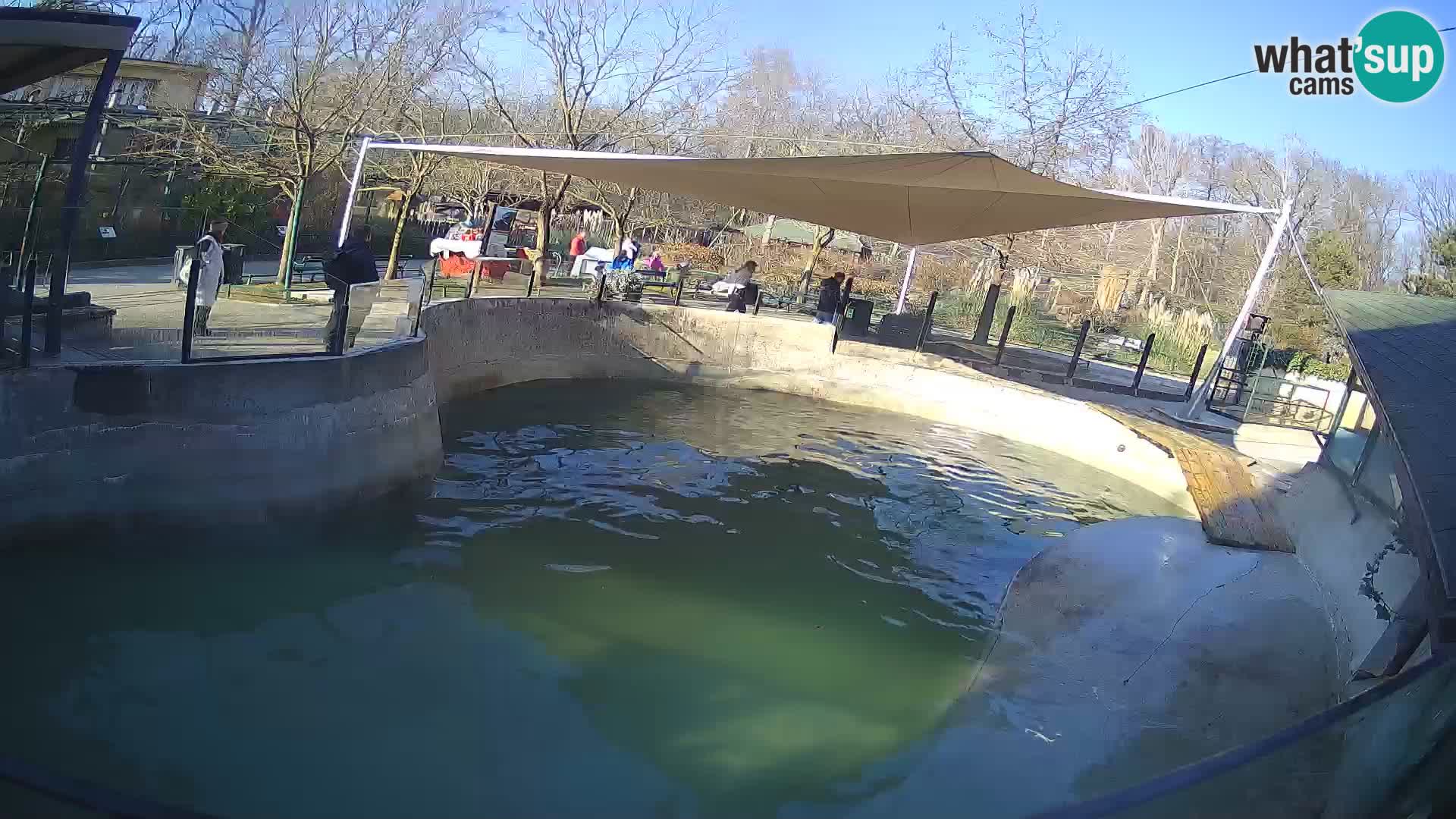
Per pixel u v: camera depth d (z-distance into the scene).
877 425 18.02
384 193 29.41
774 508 12.29
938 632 8.99
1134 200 13.59
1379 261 43.53
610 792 5.89
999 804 5.58
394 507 10.34
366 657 7.21
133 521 8.23
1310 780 5.00
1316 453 16.06
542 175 19.56
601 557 9.85
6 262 7.92
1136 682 6.84
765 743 6.61
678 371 19.62
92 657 6.65
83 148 8.07
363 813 5.45
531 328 17.72
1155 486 15.10
